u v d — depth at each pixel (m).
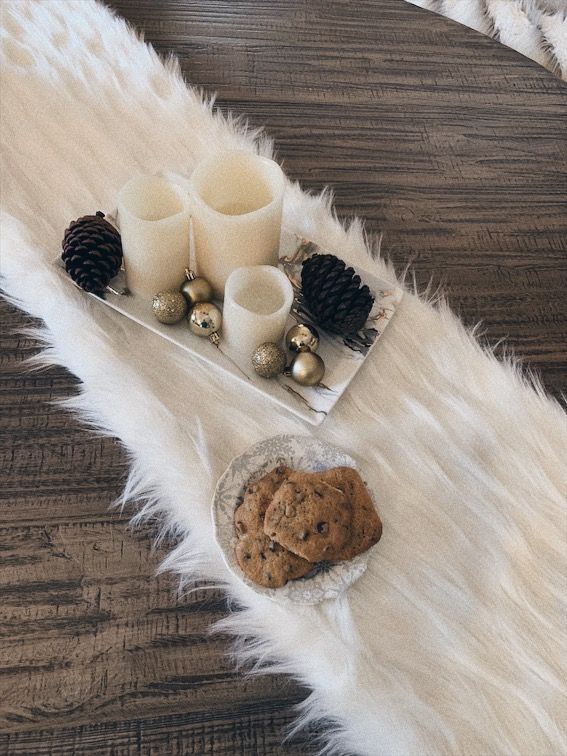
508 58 1.00
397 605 0.60
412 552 0.62
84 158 0.85
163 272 0.71
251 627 0.58
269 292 0.71
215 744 0.54
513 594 0.61
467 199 0.87
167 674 0.56
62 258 0.73
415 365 0.73
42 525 0.62
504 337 0.76
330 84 0.95
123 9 0.99
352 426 0.69
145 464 0.65
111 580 0.60
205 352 0.71
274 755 0.54
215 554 0.61
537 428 0.70
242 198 0.74
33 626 0.57
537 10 1.45
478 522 0.65
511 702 0.57
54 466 0.65
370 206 0.85
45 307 0.72
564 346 0.76
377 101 0.94
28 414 0.68
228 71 0.95
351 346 0.72
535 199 0.88
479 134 0.92
